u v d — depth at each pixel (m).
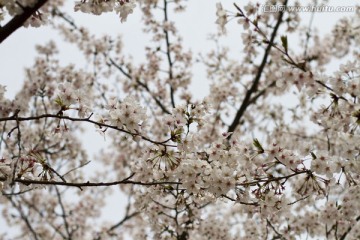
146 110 3.44
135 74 9.64
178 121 3.60
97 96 9.38
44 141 7.27
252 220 6.52
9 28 2.84
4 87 4.33
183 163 3.64
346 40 9.42
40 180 3.50
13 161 3.49
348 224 5.45
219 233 6.78
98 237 9.98
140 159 4.32
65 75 8.84
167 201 5.95
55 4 9.70
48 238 10.83
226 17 4.84
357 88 4.41
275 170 4.56
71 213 10.64
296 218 6.54
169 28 9.32
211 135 8.27
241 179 3.73
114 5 3.59
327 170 3.76
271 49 8.14
